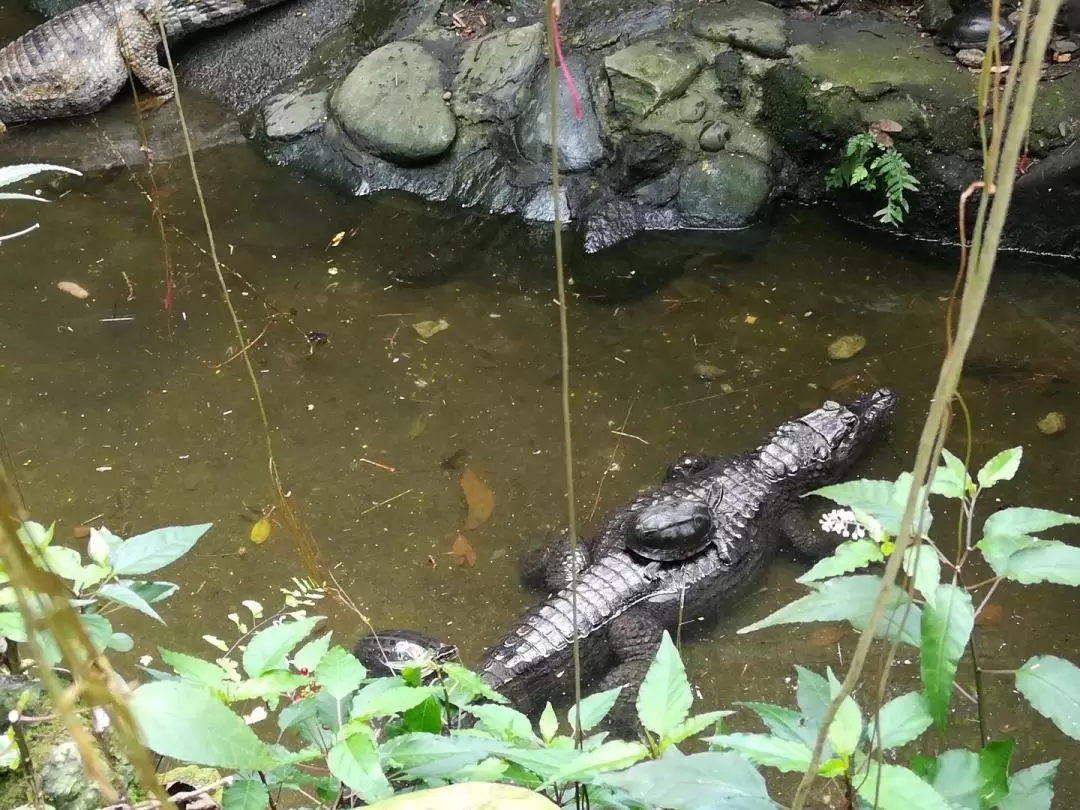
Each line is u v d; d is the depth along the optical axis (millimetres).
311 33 6844
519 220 5711
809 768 1155
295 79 6617
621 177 5691
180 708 1206
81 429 4273
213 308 4977
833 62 5605
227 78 6809
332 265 5316
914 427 4301
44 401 4414
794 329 4828
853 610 1290
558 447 4223
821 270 5258
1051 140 5086
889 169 5262
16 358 4656
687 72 5734
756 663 3422
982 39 5531
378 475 4086
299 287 5133
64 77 6496
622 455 4188
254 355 4672
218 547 3775
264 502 3963
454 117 5977
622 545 3762
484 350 4723
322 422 4324
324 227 5656
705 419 4352
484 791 1409
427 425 4316
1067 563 1329
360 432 4273
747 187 5574
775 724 1435
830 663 3373
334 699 1631
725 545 3736
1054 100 5168
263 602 3566
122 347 4723
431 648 3236
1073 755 2988
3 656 2000
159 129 6523
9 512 850
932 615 1252
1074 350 4586
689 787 1301
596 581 3609
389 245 5508
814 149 5648
